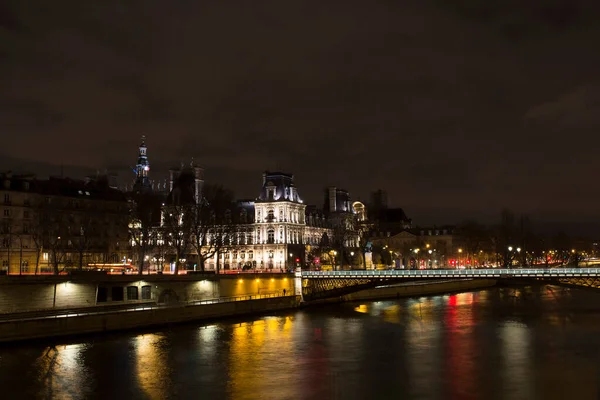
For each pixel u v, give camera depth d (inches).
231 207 7012.8
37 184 5457.7
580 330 3282.5
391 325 3513.8
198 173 7012.8
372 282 4475.9
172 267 6215.6
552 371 2290.8
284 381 2164.1
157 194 7829.7
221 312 3764.8
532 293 6053.2
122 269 5300.2
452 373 2271.2
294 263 6993.1
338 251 7377.0
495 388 2059.5
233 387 2084.2
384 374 2261.3
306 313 4175.7
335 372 2293.3
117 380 2155.5
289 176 7278.5
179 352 2637.8
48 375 2203.5
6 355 2481.5
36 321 2726.4
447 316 3969.0
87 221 5201.8
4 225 5039.4
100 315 3004.4
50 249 5054.1
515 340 2957.7
